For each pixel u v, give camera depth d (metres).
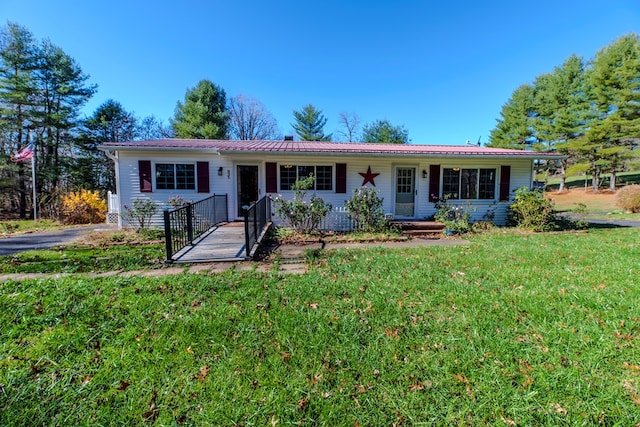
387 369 2.21
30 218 18.20
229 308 3.21
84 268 4.82
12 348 2.45
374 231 8.62
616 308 3.14
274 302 3.38
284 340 2.58
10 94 16.89
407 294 3.65
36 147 18.64
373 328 2.80
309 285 3.96
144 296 3.54
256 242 6.30
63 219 12.27
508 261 5.19
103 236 7.88
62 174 19.72
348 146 11.38
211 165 9.57
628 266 4.69
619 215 13.20
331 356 2.37
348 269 4.77
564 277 4.23
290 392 1.98
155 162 9.35
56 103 19.19
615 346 2.44
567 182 33.41
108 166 22.77
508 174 10.34
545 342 2.52
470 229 9.01
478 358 2.32
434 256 5.66
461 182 10.34
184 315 3.04
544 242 6.97
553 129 25.11
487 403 1.86
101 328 2.76
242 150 8.70
